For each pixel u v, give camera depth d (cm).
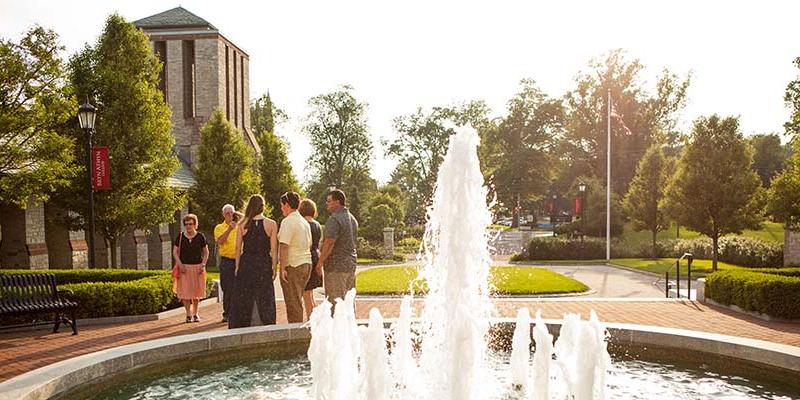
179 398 584
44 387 542
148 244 3111
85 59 2155
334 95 6831
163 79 4341
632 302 1319
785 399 568
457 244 574
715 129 2683
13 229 2138
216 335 756
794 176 2144
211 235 3142
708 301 1316
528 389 620
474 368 532
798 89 2031
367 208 5481
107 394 598
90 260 1566
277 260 891
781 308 1056
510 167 6291
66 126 2014
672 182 2825
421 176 7144
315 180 6975
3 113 1557
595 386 521
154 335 949
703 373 670
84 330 1006
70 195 2042
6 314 912
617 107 5506
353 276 890
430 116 7119
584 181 4650
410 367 645
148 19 4459
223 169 3083
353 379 541
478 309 585
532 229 7181
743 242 3044
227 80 4609
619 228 4475
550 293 1537
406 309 648
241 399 580
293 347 784
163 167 2177
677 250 3519
